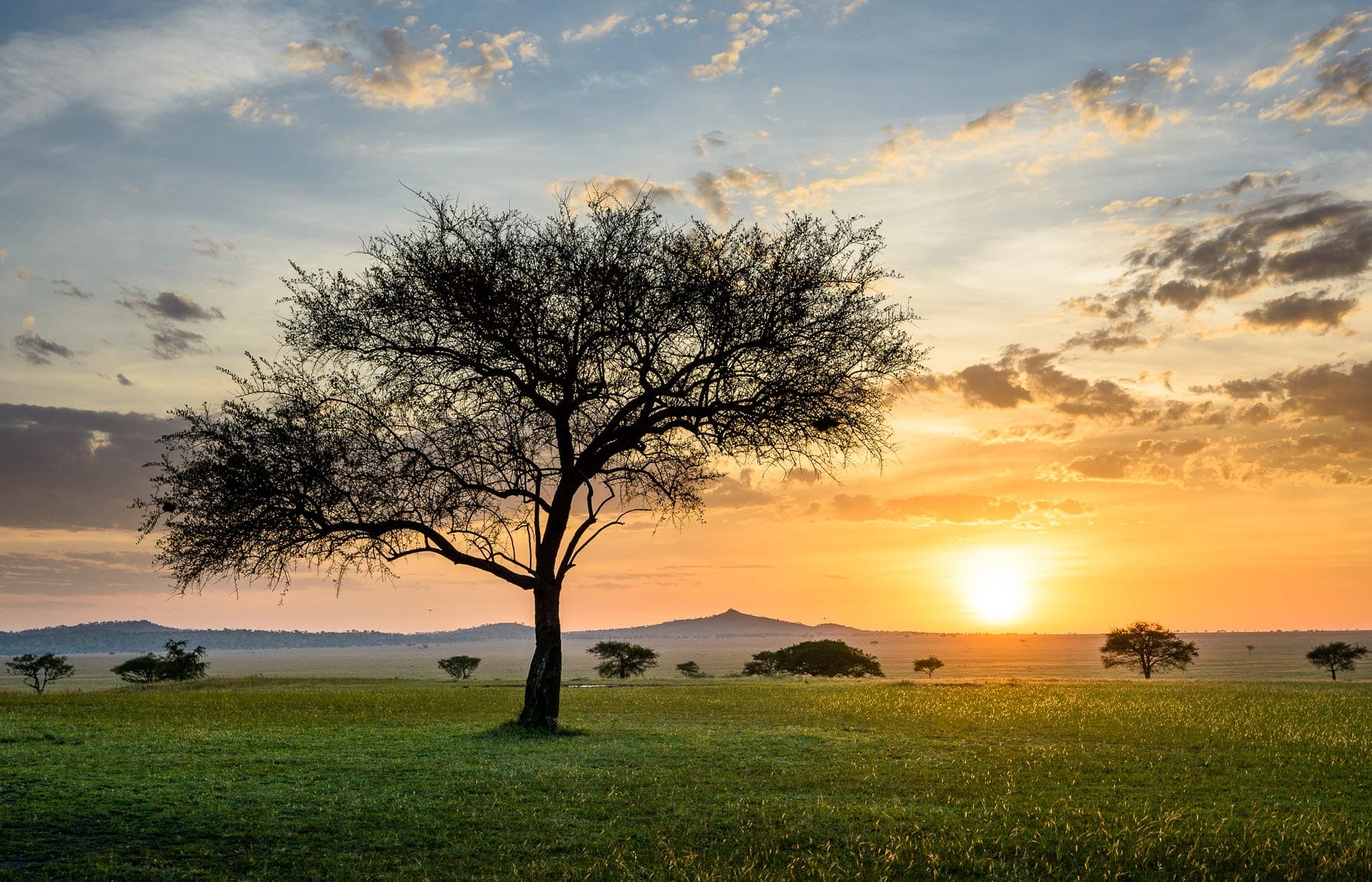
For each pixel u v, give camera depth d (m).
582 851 11.78
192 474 23.44
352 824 12.68
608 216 25.33
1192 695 43.12
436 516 24.50
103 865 10.39
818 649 128.50
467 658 147.12
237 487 23.42
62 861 10.52
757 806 14.58
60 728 23.98
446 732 24.75
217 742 21.22
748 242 25.64
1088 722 28.72
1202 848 12.12
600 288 24.34
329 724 27.48
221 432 23.81
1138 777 17.91
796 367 25.14
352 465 24.38
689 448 26.91
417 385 24.88
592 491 25.84
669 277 24.89
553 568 25.83
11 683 173.00
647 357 25.11
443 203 25.27
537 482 25.38
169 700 38.03
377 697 41.16
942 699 39.44
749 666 134.88
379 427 24.70
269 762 17.91
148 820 12.41
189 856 11.02
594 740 22.89
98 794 13.70
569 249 25.06
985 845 12.41
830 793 15.86
